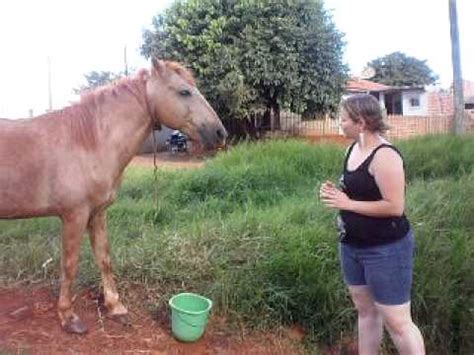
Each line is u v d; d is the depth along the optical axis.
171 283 4.79
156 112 4.17
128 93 4.12
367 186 3.25
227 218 6.25
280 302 4.66
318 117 24.45
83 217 3.94
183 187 8.38
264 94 21.73
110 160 4.01
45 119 3.96
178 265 4.96
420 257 5.04
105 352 3.95
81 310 4.39
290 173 9.02
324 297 4.71
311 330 4.66
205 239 5.36
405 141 11.72
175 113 4.14
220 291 4.64
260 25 20.95
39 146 3.83
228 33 21.08
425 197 6.51
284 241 5.20
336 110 23.08
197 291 4.72
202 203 7.59
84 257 5.01
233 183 8.40
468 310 4.87
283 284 4.79
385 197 3.19
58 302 4.17
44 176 3.82
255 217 5.91
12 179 3.79
